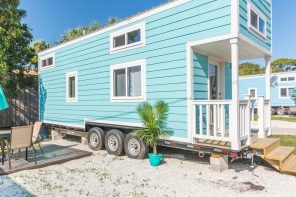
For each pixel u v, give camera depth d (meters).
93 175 5.31
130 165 6.08
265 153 5.31
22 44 11.34
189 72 5.67
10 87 11.19
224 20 5.12
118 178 5.11
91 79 8.52
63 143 9.32
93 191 4.41
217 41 5.25
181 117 5.80
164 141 6.09
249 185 4.62
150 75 6.50
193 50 5.84
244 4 5.46
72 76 9.45
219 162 5.42
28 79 12.03
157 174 5.35
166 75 6.12
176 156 6.79
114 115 7.59
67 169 5.76
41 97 11.52
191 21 5.65
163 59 6.20
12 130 5.65
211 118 6.04
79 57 9.06
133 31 7.04
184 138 5.71
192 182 4.82
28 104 13.23
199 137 5.44
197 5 5.55
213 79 7.09
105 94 7.94
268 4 7.24
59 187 4.59
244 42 5.51
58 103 10.29
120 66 7.38
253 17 6.13
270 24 7.36
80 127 8.98
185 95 5.73
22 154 7.03
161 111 5.96
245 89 23.78
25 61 11.77
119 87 7.53
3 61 10.18
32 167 5.80
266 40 6.96
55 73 10.48
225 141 5.33
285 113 22.58
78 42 9.11
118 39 7.53
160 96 6.25
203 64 6.29
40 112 11.57
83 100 8.89
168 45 6.09
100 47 8.13
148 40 6.56
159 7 6.29
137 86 6.96
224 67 7.55
